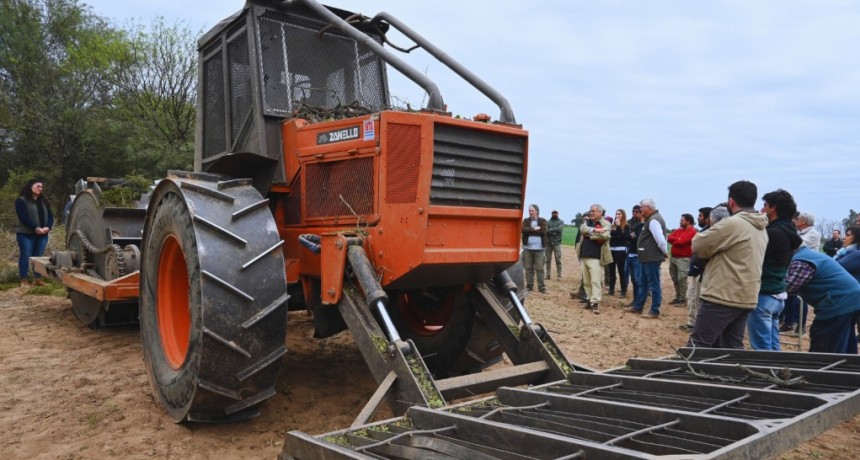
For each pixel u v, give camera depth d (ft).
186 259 11.43
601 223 32.30
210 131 16.87
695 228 35.17
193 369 11.07
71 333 20.90
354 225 12.67
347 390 14.94
